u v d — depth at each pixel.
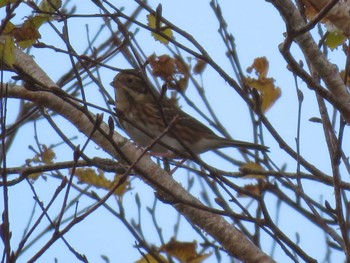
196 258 11.50
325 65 9.85
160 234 12.67
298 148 10.10
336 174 8.84
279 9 8.85
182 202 9.30
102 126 11.76
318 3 10.16
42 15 10.16
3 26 9.29
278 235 9.16
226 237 10.66
